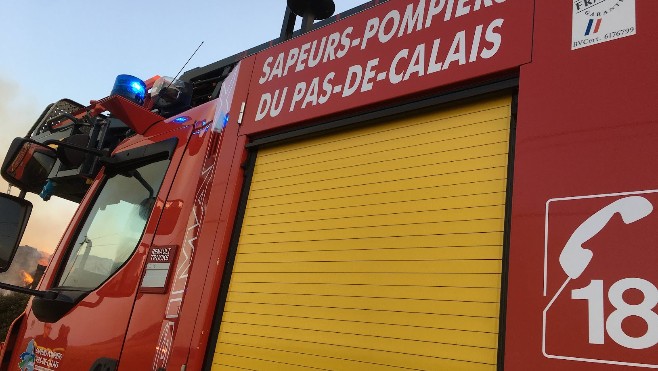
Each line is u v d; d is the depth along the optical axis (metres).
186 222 2.52
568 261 1.34
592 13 1.56
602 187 1.35
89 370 2.49
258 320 2.04
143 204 2.88
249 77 2.64
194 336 2.16
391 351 1.65
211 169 2.56
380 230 1.85
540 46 1.64
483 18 1.83
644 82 1.39
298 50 2.45
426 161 1.84
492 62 1.74
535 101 1.58
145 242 2.68
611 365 1.19
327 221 2.02
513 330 1.37
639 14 1.47
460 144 1.78
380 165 1.97
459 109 1.84
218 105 2.77
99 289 2.72
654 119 1.34
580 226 1.35
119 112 3.15
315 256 1.99
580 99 1.49
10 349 3.09
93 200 3.29
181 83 3.43
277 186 2.28
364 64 2.13
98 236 3.04
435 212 1.74
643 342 1.17
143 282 2.53
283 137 2.32
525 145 1.54
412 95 1.93
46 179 3.69
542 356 1.30
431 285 1.65
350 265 1.87
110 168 3.35
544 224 1.42
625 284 1.24
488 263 1.55
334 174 2.10
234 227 2.33
